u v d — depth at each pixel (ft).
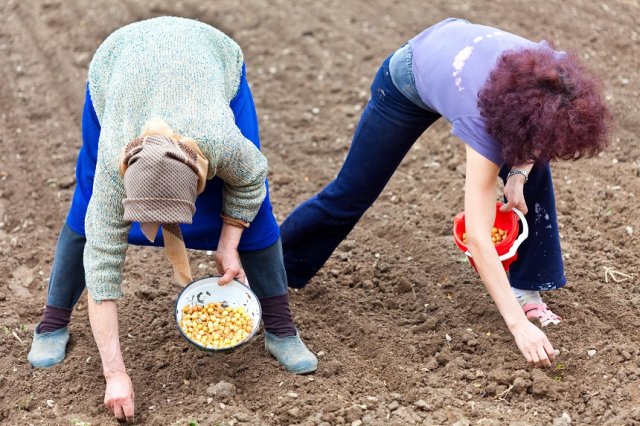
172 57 21.74
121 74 21.67
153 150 19.22
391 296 29.58
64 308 26.40
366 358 26.76
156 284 30.91
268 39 49.78
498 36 22.03
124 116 21.11
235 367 25.98
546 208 25.50
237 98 23.76
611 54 43.98
